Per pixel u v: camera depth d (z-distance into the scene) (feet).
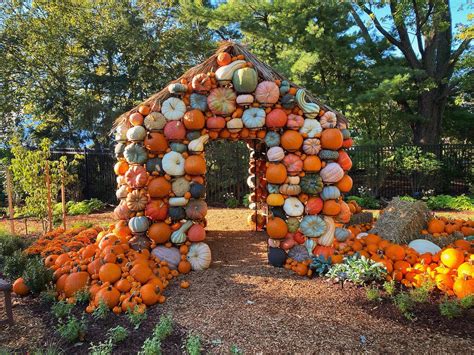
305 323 12.65
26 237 25.16
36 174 25.16
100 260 15.83
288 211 18.43
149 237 18.54
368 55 57.67
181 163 18.40
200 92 18.56
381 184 44.42
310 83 51.42
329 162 18.76
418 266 16.08
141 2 59.82
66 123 56.34
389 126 63.46
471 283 13.99
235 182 41.57
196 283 16.67
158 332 11.80
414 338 11.69
